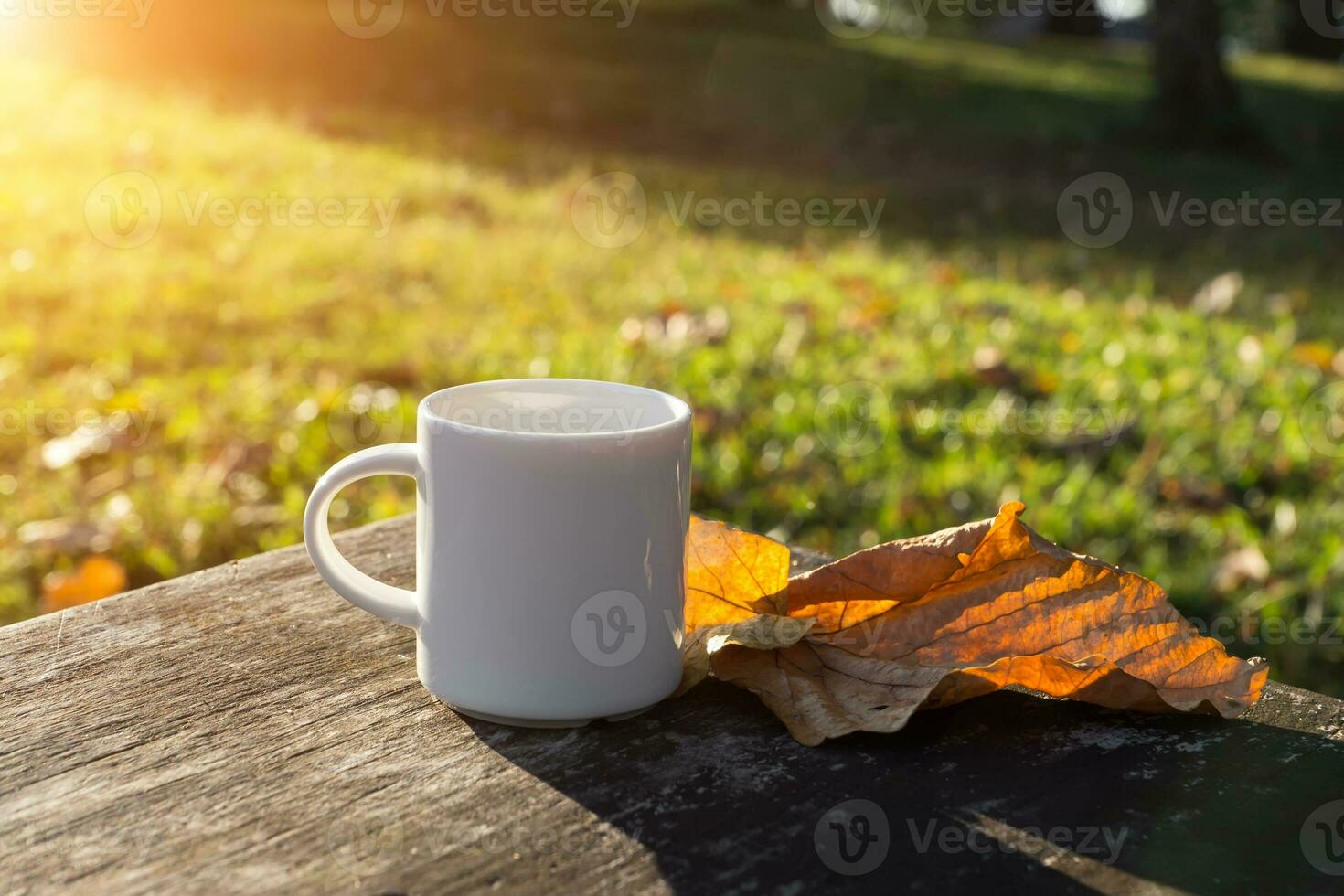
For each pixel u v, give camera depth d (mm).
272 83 8430
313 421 3049
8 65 7285
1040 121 10578
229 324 3750
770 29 13500
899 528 2656
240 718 911
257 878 726
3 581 2367
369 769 848
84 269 4031
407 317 3928
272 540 2523
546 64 10305
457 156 6773
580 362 3527
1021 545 972
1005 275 5203
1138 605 960
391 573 1195
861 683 940
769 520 2711
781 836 792
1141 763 902
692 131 9039
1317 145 11188
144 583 2406
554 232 5230
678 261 4887
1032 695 1004
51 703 922
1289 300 4922
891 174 8344
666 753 889
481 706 906
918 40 14578
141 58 8305
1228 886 761
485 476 872
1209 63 10227
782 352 3666
